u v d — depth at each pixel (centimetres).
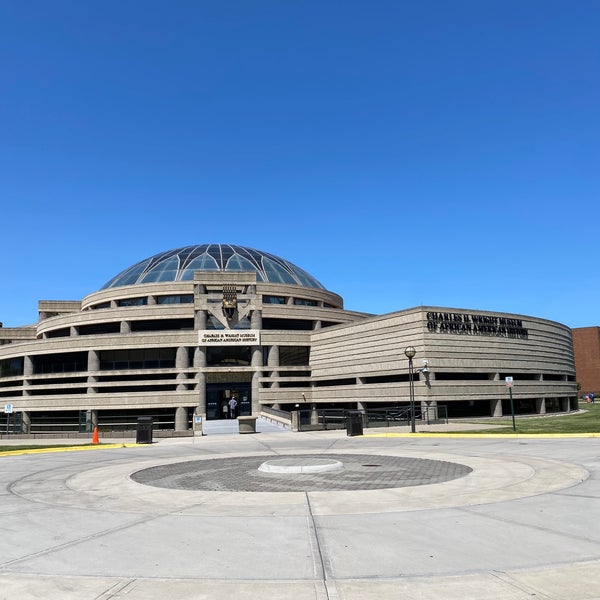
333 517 1012
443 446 2347
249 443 2903
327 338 5422
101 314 5625
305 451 2325
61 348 5506
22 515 1112
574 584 645
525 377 5144
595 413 5131
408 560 750
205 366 5269
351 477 1496
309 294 6006
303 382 5538
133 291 5709
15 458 2411
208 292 5503
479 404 4919
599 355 11156
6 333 7056
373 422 3872
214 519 1026
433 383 4347
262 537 887
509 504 1081
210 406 5284
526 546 798
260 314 5525
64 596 642
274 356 5425
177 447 2798
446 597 617
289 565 742
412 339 4469
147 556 798
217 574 714
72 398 5303
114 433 3612
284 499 1200
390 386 4644
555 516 973
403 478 1456
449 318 4528
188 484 1474
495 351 4762
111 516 1080
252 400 5312
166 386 5378
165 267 6172
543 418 4409
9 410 4019
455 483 1344
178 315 5422
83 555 810
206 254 6366
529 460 1745
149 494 1323
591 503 1073
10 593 654
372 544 829
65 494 1366
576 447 2102
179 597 634
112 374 5300
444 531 891
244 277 5566
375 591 639
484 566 718
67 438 3588
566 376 5816
